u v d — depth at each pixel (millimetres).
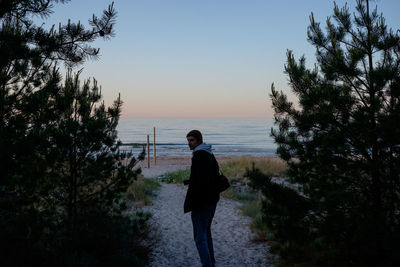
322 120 3277
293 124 3729
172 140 64000
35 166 2812
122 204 4273
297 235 3391
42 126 3037
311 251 3797
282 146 3779
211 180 3232
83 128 3605
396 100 2955
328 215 3188
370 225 2742
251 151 39219
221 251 4586
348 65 3230
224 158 26984
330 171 3301
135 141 60000
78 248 3502
